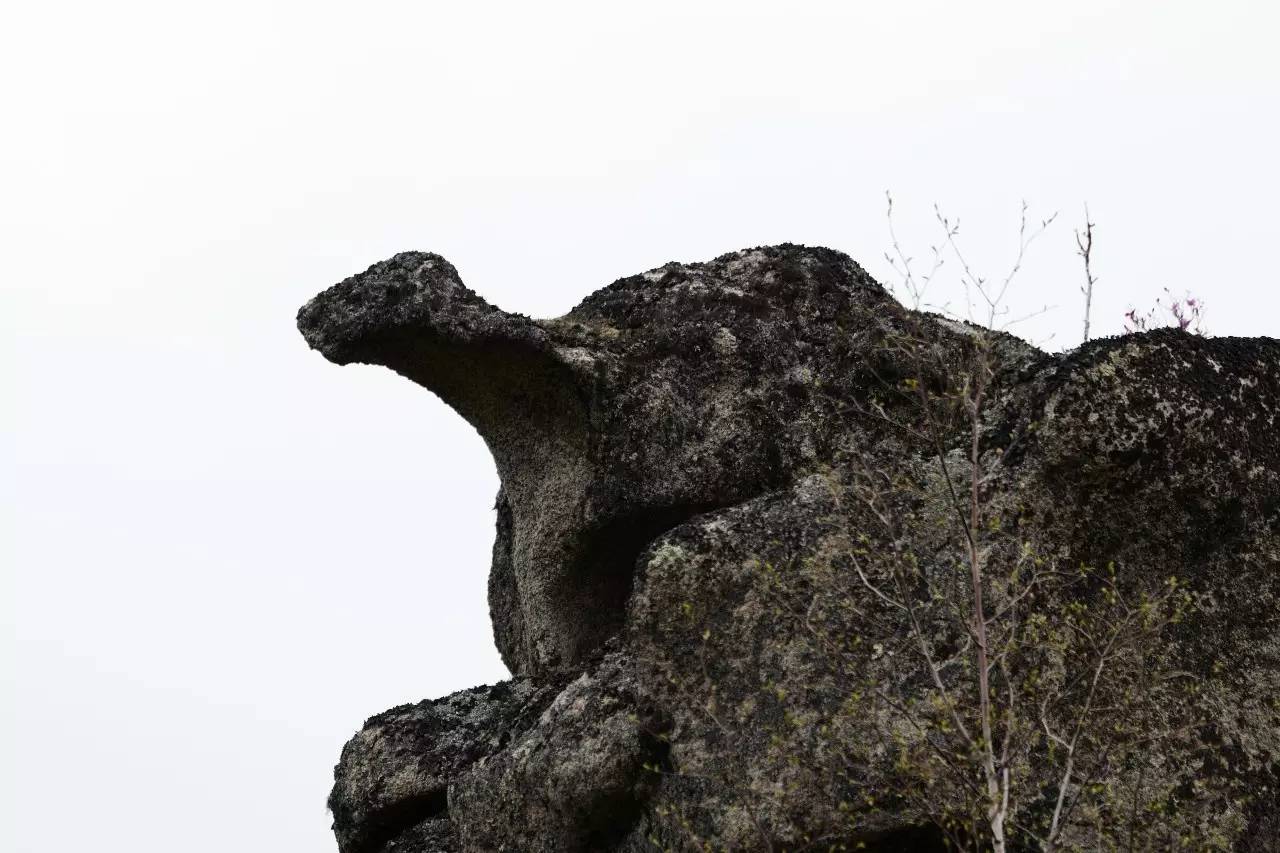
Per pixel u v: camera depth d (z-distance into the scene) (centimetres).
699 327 3625
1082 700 2986
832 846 2889
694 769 3017
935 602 3053
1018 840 2864
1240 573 3161
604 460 3559
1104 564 3130
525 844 3300
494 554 4184
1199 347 3250
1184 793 2969
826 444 3494
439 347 3559
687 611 3106
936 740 2928
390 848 3700
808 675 3036
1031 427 3170
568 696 3291
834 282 3706
